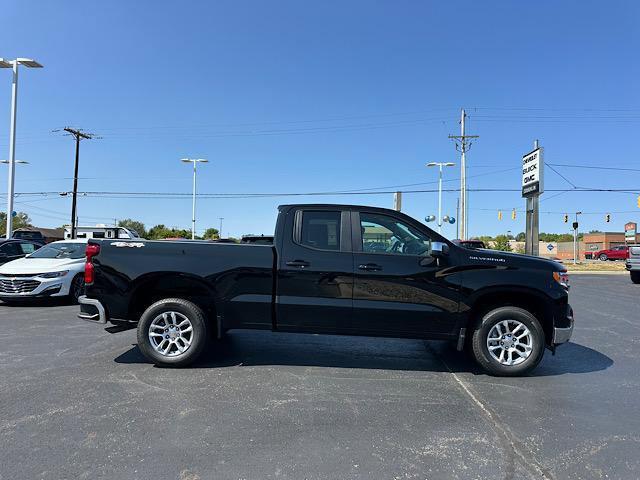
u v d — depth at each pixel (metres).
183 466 3.38
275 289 5.71
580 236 106.50
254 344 7.12
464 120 45.06
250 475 3.27
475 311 5.74
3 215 78.38
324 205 5.89
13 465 3.36
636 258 19.80
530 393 5.06
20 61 22.67
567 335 5.62
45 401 4.61
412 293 5.61
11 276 10.49
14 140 23.03
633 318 10.16
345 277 5.65
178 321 5.86
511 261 5.65
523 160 26.56
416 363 6.20
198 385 5.15
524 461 3.52
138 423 4.11
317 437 3.88
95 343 7.02
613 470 3.40
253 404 4.60
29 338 7.35
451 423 4.21
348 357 6.45
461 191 44.69
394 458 3.54
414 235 5.80
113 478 3.21
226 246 5.82
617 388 5.25
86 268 5.91
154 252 5.83
